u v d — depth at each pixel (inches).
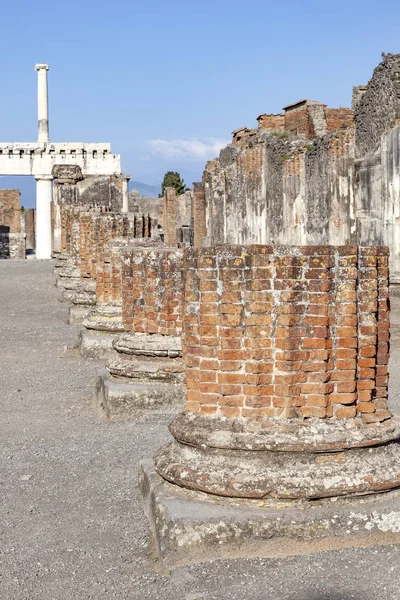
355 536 214.1
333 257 226.4
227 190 1359.5
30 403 418.0
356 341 228.8
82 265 747.4
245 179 1246.3
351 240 901.2
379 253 235.1
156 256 398.3
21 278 1133.7
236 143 1462.8
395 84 786.2
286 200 1087.6
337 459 224.2
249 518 212.2
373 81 833.5
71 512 251.8
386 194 802.8
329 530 213.2
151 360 392.2
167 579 201.9
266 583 195.3
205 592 193.0
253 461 224.1
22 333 666.2
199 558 210.7
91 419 379.9
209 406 233.9
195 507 218.4
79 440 339.0
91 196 1771.7
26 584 202.1
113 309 546.6
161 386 385.1
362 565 201.9
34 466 302.4
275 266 226.5
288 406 227.1
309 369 227.1
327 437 223.1
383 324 236.8
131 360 397.4
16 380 476.4
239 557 210.5
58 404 414.3
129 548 223.0
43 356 556.1
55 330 682.2
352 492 218.2
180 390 384.2
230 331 229.3
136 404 380.8
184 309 239.3
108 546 224.8
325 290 225.5
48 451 323.0
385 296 237.1
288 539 211.9
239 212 1285.7
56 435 349.7
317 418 227.5
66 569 210.5
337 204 923.4
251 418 228.7
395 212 786.8
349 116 1406.3
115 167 2311.8
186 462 232.1
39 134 2338.8
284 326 226.2
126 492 267.1
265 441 222.2
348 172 902.4
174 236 2027.6
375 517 215.5
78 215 949.2
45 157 2290.8
